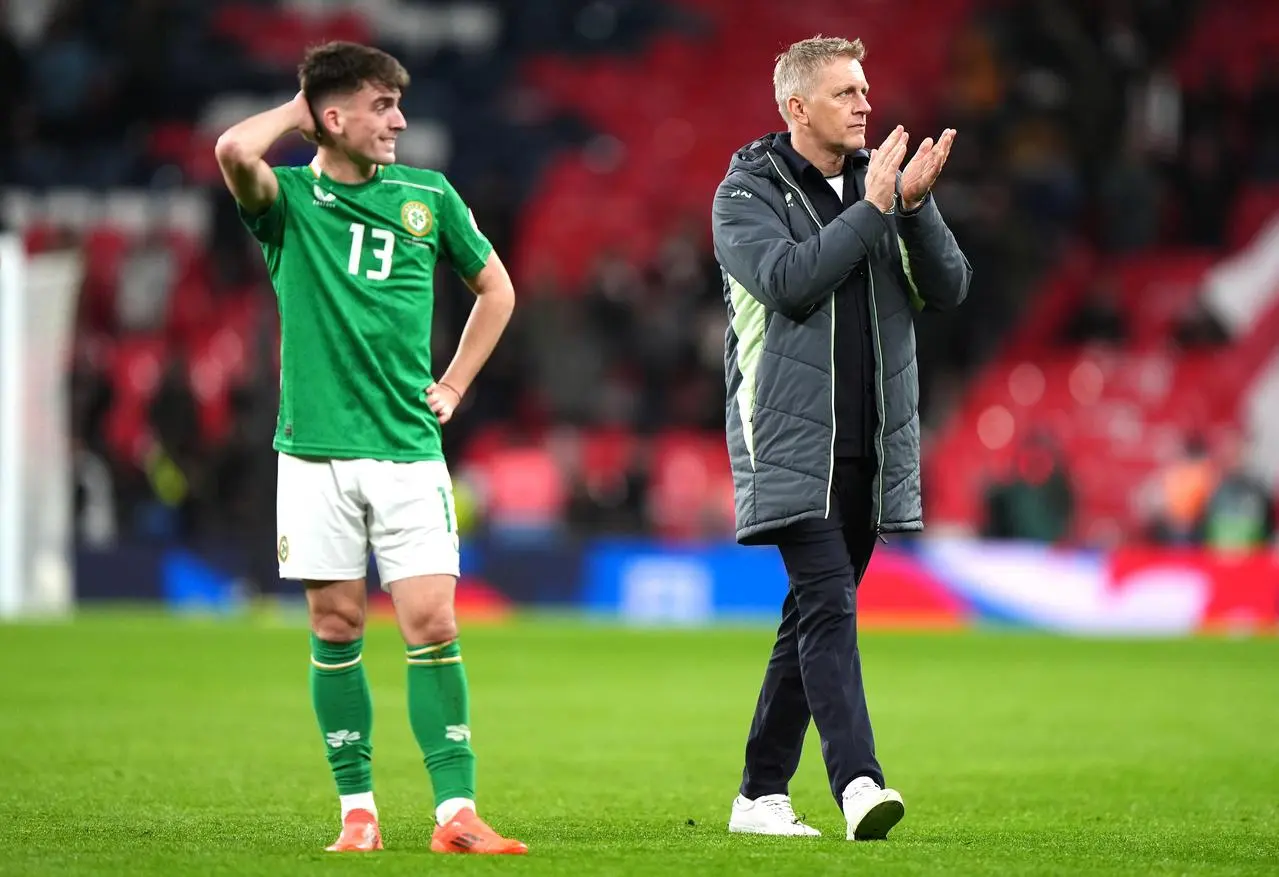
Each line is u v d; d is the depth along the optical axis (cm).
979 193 8681
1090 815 2266
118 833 1964
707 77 9956
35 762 2728
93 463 7419
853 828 1875
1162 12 9362
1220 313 8406
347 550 1794
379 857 1697
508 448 8088
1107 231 8769
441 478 1806
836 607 1931
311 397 1775
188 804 2273
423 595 1778
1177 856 1812
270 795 2380
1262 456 8038
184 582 6750
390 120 1767
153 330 8419
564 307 8362
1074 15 9256
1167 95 9350
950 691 4212
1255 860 1794
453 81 9894
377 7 10250
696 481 7688
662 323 8344
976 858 1720
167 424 7325
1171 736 3312
